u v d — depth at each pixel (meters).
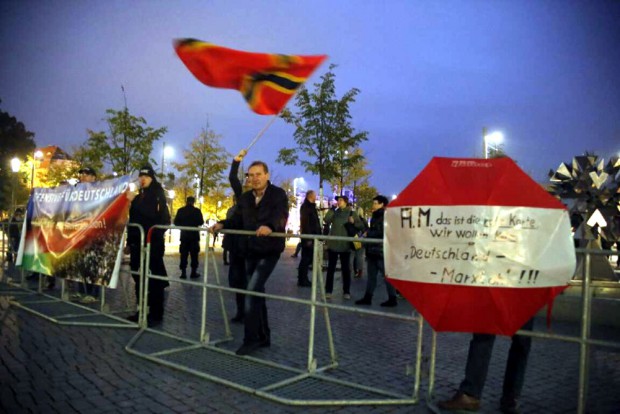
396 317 4.27
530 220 3.55
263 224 5.29
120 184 6.83
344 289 9.80
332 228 9.95
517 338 3.93
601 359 5.52
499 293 3.53
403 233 3.82
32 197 8.70
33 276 11.05
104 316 7.29
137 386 4.43
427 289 3.68
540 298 3.53
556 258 3.53
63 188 7.89
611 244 13.83
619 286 7.73
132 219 7.18
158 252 6.96
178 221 12.12
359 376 4.86
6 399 4.04
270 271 5.49
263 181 5.51
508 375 3.96
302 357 5.49
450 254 3.63
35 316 7.15
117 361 5.14
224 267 14.71
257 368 5.03
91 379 4.57
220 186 28.22
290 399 4.14
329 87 15.56
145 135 18.61
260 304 5.51
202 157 26.80
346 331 6.79
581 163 14.39
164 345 5.79
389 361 5.37
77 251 7.29
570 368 5.19
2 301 8.30
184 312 7.83
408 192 3.85
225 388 4.45
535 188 3.65
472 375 3.91
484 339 3.91
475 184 3.69
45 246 8.04
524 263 3.52
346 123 15.97
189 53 6.07
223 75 6.07
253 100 6.11
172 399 4.15
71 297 8.72
